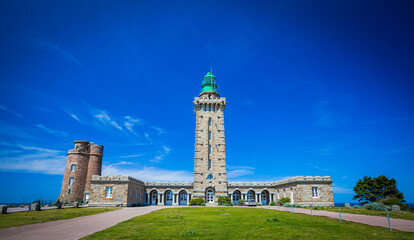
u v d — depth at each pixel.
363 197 54.66
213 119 70.75
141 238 17.06
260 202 68.00
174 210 40.84
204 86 75.38
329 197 54.09
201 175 65.75
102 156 73.50
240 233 18.69
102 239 16.80
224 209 41.91
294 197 56.00
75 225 23.34
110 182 56.28
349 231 18.91
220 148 68.19
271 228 20.58
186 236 17.70
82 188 67.56
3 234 18.53
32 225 22.98
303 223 23.09
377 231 18.80
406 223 22.94
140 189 67.31
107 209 44.25
